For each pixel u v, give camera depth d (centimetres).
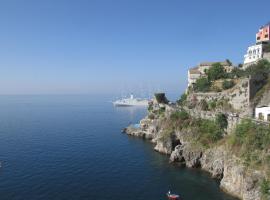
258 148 7575
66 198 7425
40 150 12219
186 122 11869
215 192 7812
